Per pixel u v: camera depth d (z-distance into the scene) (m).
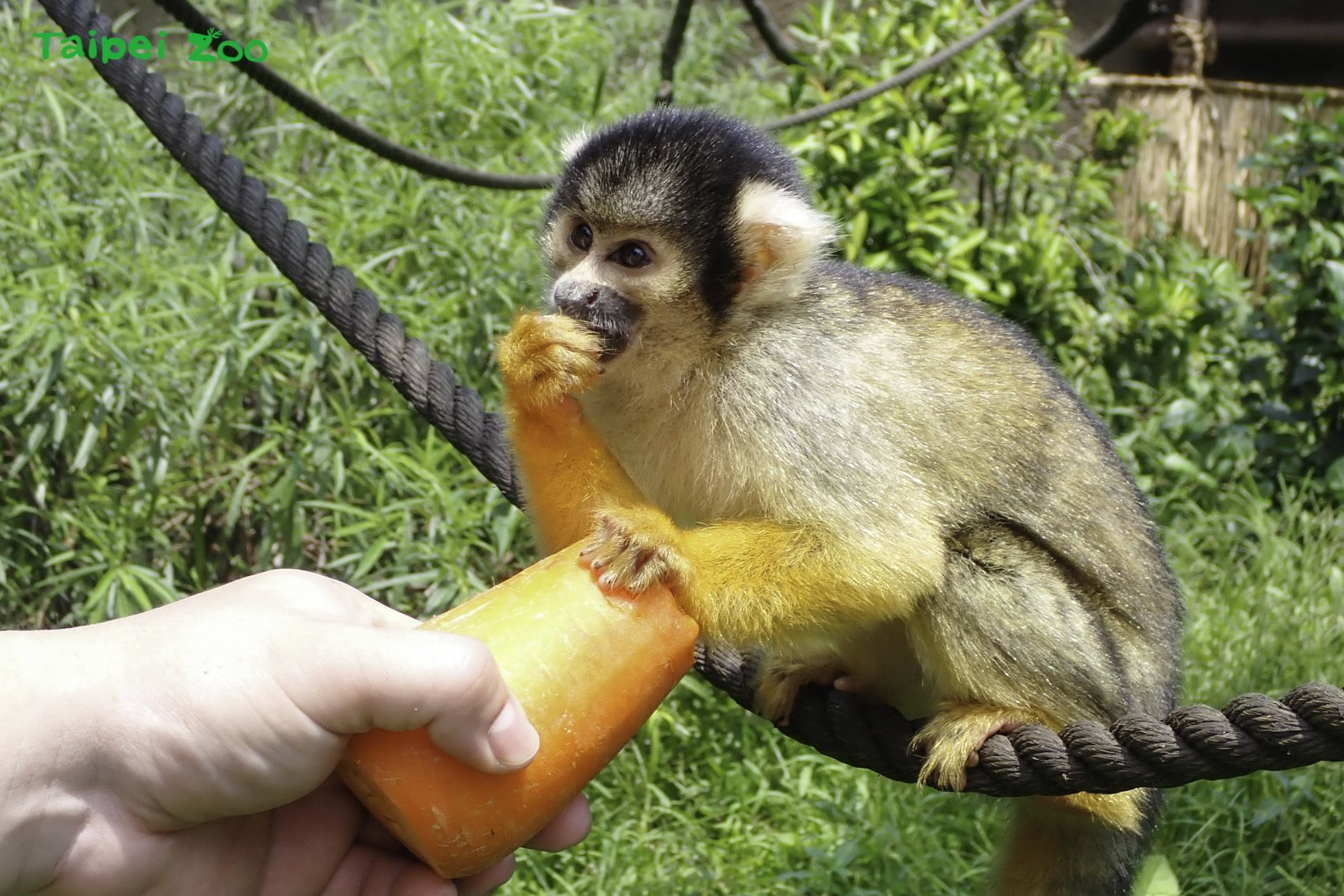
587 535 0.43
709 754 0.86
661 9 1.47
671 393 0.51
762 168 0.51
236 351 0.81
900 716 0.49
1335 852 0.72
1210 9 1.85
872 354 0.50
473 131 1.03
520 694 0.34
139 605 0.80
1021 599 0.49
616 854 0.73
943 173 1.14
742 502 0.49
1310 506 1.16
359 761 0.32
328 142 1.01
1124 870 0.54
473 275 0.91
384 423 0.92
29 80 0.96
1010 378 0.53
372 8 1.14
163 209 1.00
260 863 0.37
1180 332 1.24
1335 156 1.20
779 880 0.70
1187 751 0.39
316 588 0.37
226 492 0.90
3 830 0.31
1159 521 1.10
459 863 0.33
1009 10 1.00
